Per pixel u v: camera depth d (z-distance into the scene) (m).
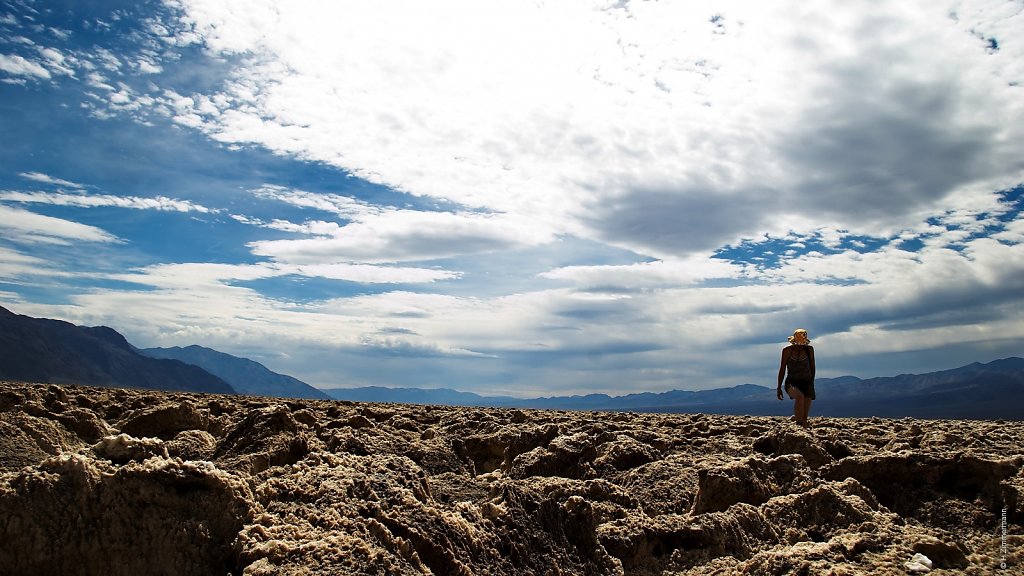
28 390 20.59
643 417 24.17
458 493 9.36
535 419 21.08
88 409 17.56
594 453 13.18
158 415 14.69
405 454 12.91
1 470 6.18
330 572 5.00
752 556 7.80
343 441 12.51
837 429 16.78
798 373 18.97
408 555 5.61
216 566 5.32
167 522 5.39
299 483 6.64
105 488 5.38
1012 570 7.33
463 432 17.58
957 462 10.19
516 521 6.91
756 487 9.70
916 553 7.47
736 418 22.97
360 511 6.11
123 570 5.13
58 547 5.04
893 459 10.50
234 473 6.64
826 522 8.70
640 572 7.77
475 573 6.01
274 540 5.27
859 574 6.86
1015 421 20.31
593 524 7.47
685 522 8.44
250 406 21.89
